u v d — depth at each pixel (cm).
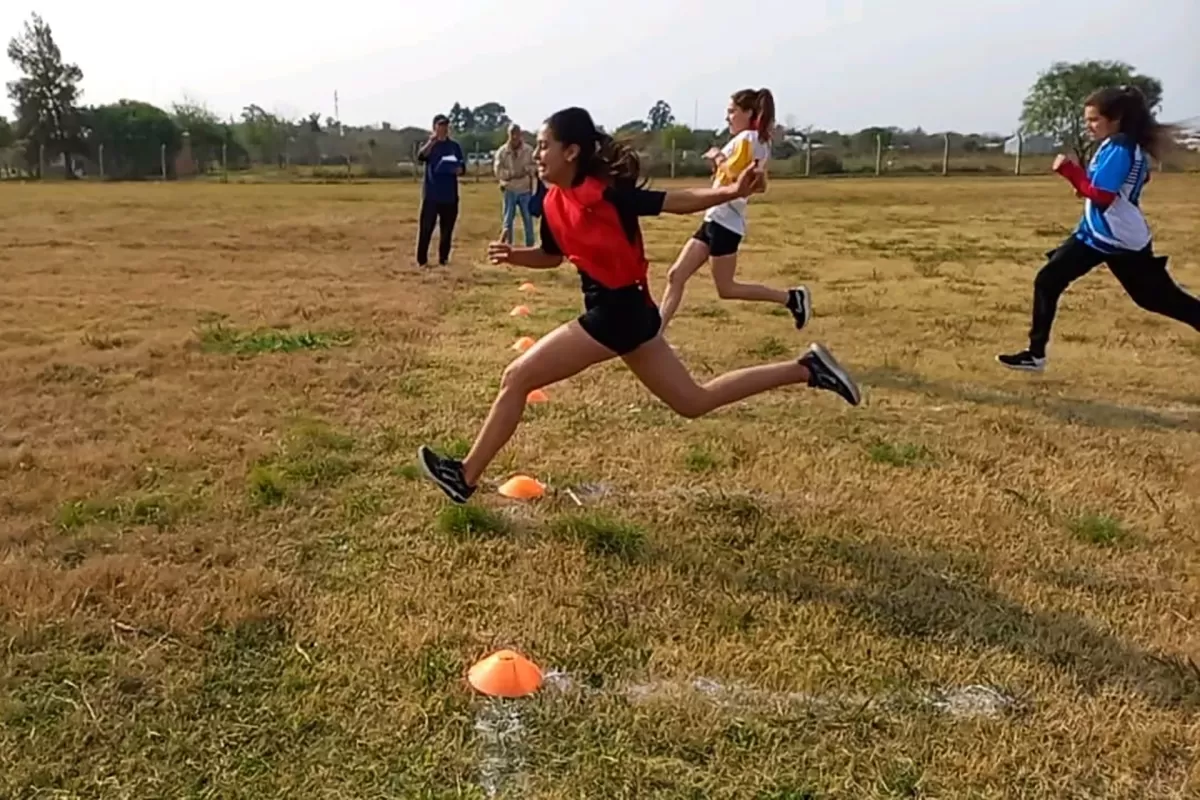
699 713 294
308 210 2259
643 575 378
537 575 376
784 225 1948
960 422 586
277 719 289
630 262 364
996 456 522
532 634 335
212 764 270
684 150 4697
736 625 344
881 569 387
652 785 264
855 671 318
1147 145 614
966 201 2644
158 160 5341
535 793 261
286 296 990
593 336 375
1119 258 625
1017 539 418
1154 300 629
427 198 1233
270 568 380
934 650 330
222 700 297
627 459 504
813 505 448
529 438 534
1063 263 646
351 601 354
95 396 607
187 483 465
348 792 260
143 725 285
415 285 1081
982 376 696
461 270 1216
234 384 634
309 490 458
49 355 709
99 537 402
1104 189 612
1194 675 316
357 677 309
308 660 318
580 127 348
